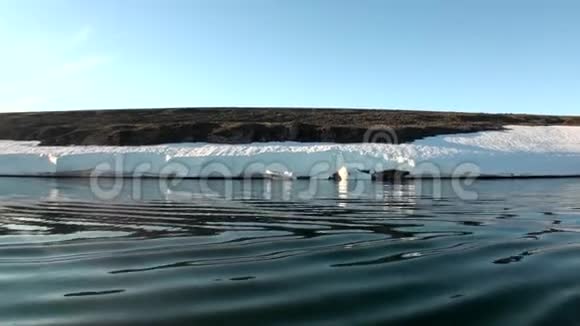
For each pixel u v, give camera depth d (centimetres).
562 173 2761
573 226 762
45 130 3747
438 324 326
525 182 2223
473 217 890
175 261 508
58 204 1179
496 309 352
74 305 363
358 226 769
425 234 682
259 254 543
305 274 447
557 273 447
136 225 788
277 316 337
